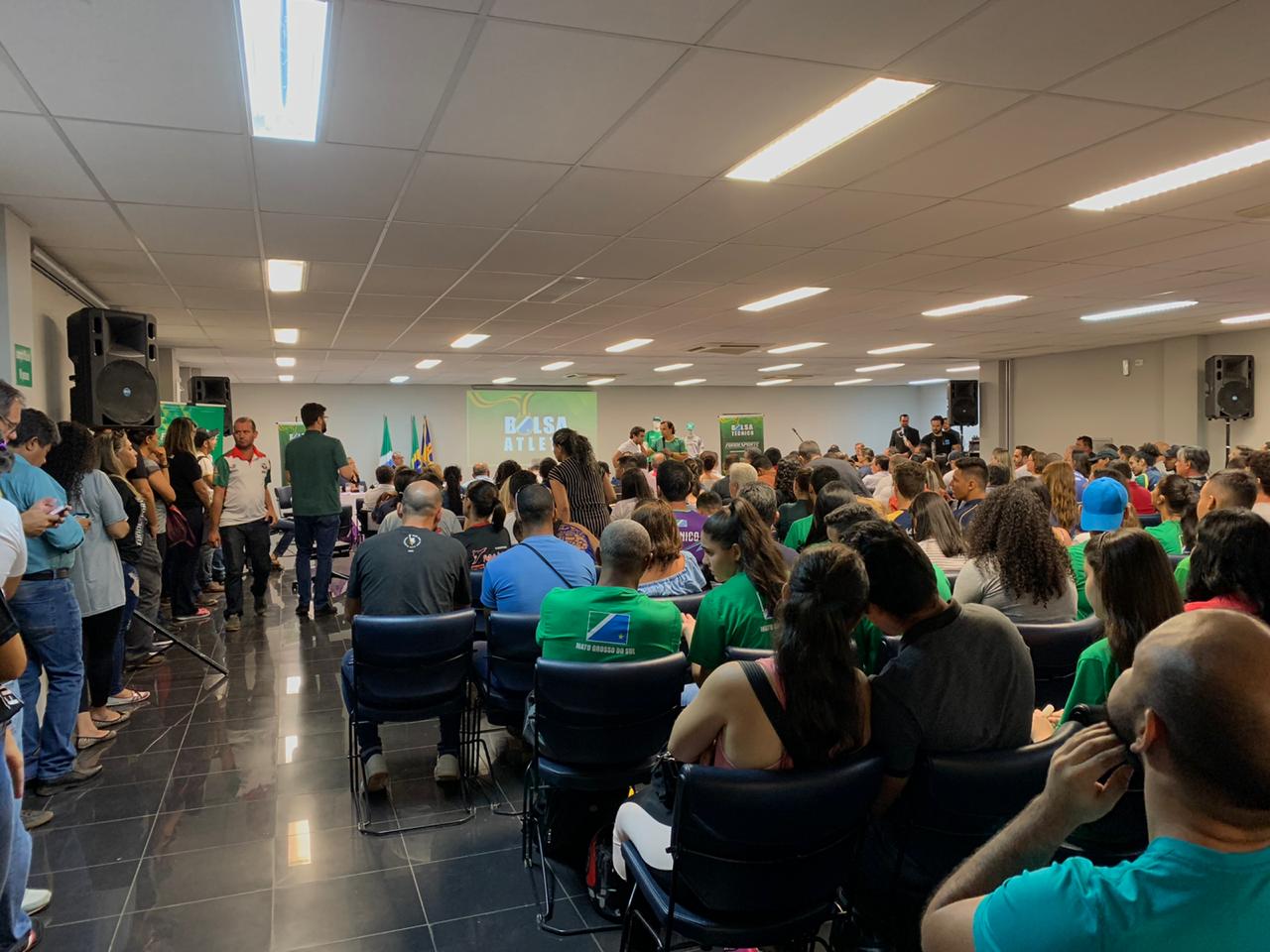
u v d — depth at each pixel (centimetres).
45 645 313
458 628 289
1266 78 286
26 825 287
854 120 322
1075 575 322
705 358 1262
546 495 327
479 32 244
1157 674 72
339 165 358
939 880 168
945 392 2055
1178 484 395
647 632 243
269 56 260
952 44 257
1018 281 673
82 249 492
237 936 224
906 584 168
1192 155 368
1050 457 762
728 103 300
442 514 590
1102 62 273
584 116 310
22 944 211
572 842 261
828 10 234
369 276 595
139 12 228
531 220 455
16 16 228
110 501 365
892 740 164
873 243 527
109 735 375
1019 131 334
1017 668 170
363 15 233
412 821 291
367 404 1681
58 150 331
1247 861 69
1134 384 1183
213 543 595
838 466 552
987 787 159
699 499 441
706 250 538
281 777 330
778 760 157
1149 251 566
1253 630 72
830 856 161
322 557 632
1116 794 84
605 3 229
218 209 420
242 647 539
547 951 217
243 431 611
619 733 233
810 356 1277
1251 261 605
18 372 418
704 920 161
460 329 884
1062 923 73
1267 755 67
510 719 303
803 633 154
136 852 270
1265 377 1012
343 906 238
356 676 289
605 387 1883
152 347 509
